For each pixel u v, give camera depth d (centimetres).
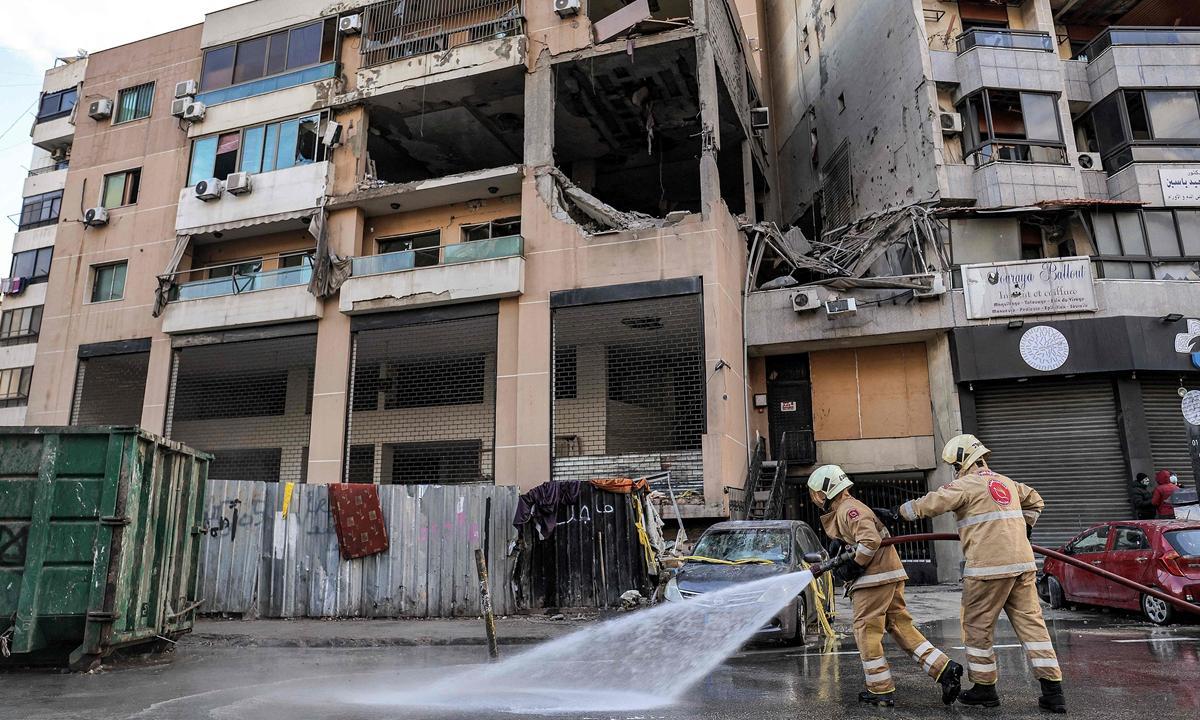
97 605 678
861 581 535
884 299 1809
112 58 2484
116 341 2202
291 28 2223
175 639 828
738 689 596
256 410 2222
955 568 1741
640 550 1207
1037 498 531
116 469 700
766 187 2525
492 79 1991
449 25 2084
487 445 1900
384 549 1210
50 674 680
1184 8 2192
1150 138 1884
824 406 1941
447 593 1202
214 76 2295
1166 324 1683
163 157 2309
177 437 2222
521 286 1784
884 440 1878
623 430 1703
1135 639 830
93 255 2314
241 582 1183
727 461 1611
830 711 506
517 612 1202
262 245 2205
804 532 1027
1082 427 1706
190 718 507
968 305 1752
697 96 2048
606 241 1762
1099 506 1666
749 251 2011
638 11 1867
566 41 1928
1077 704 509
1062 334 1694
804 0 2708
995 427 1759
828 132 2478
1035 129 1891
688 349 1686
